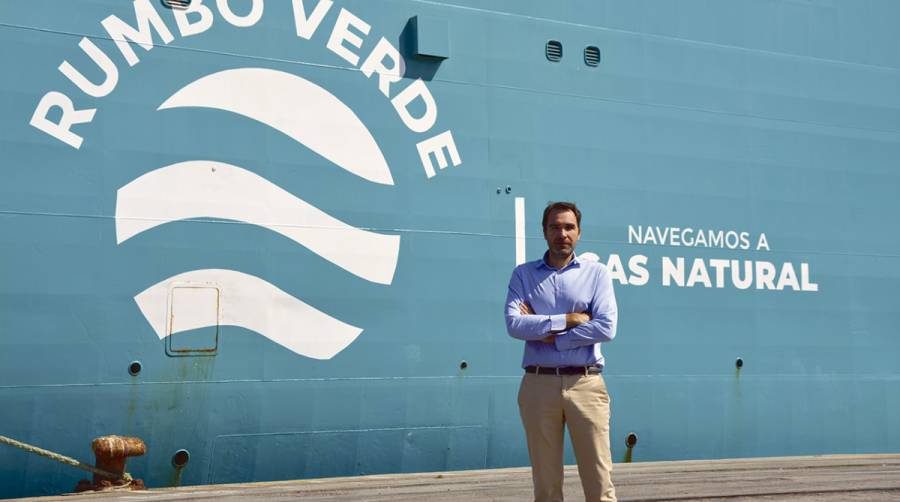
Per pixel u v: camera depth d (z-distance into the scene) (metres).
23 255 9.50
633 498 8.45
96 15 10.07
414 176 11.30
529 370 5.31
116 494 9.01
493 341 11.45
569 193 12.10
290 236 10.62
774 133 13.52
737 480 9.88
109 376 9.70
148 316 9.90
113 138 9.98
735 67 13.40
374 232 11.02
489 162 11.73
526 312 5.33
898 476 10.26
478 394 11.28
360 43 11.24
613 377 11.95
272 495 8.78
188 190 10.23
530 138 11.98
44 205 9.63
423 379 11.02
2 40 9.69
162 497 8.68
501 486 9.42
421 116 11.44
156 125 10.19
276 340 10.41
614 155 12.42
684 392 12.34
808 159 13.70
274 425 10.32
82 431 9.59
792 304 13.25
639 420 12.03
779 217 13.36
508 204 11.76
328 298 10.70
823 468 11.18
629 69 12.69
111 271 9.81
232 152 10.48
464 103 11.70
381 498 8.48
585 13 12.57
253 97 10.65
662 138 12.75
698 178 12.89
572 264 5.37
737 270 12.95
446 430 11.09
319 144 10.88
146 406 9.83
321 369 10.57
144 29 10.26
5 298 9.38
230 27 10.66
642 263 12.34
